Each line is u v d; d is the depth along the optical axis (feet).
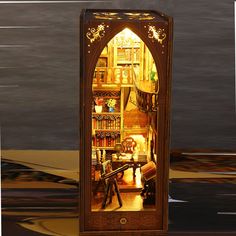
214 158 15.21
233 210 15.47
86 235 13.71
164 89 13.19
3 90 14.74
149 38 12.90
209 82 14.85
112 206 13.87
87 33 12.76
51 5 14.49
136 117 13.89
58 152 15.10
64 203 15.31
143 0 14.65
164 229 13.89
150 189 13.92
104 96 13.75
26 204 15.28
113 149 13.94
